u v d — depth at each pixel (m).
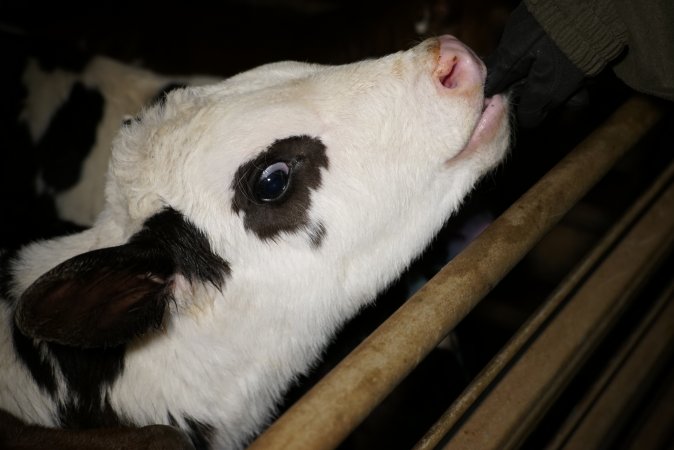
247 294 0.68
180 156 0.66
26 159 1.07
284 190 0.67
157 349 0.68
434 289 0.52
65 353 0.67
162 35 1.30
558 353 0.61
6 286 0.70
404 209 0.70
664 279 0.94
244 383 0.71
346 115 0.68
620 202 1.07
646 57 0.66
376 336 0.50
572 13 0.65
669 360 0.81
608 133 0.64
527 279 1.03
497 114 0.70
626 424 0.80
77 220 1.07
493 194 0.97
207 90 0.70
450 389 0.87
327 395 0.47
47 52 1.10
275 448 0.45
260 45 1.30
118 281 0.60
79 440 0.61
